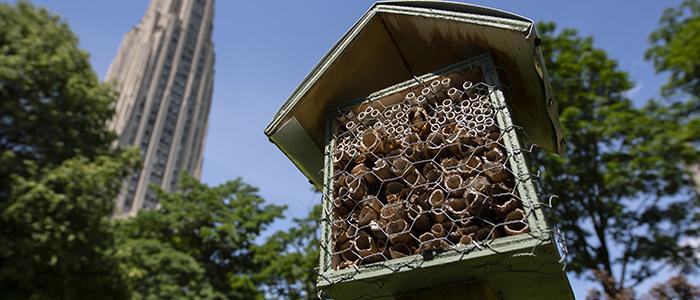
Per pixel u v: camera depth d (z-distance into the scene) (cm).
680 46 933
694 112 1001
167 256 1792
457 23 284
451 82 296
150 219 2069
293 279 1631
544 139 344
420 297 245
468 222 237
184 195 2270
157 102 8912
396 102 311
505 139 247
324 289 250
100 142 1401
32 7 1423
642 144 1077
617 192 1125
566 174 1167
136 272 1296
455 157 271
